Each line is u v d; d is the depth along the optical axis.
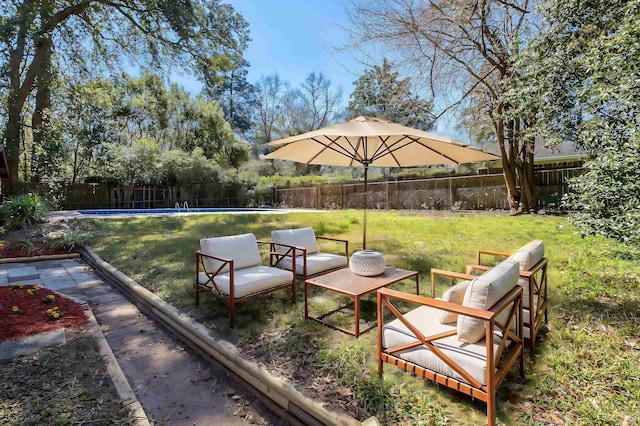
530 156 10.07
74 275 5.32
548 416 1.82
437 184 13.38
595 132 3.48
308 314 3.31
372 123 3.41
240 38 16.23
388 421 1.80
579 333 2.69
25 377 2.36
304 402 1.95
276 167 25.70
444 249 5.76
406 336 2.09
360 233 7.75
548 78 4.30
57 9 12.09
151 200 16.22
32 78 11.34
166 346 3.04
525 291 2.46
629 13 3.27
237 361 2.46
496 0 6.83
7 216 8.08
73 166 14.51
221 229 8.49
